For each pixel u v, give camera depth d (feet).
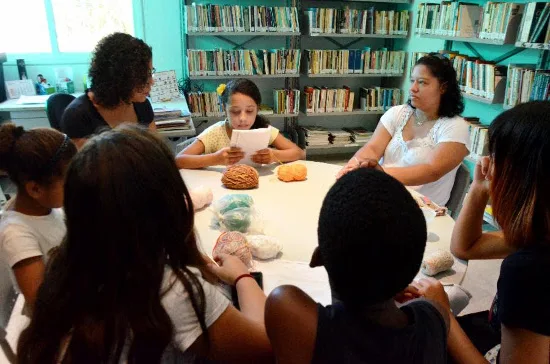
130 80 6.11
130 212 2.08
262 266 4.04
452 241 4.24
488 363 2.87
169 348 2.40
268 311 2.14
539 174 2.54
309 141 14.62
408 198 1.86
